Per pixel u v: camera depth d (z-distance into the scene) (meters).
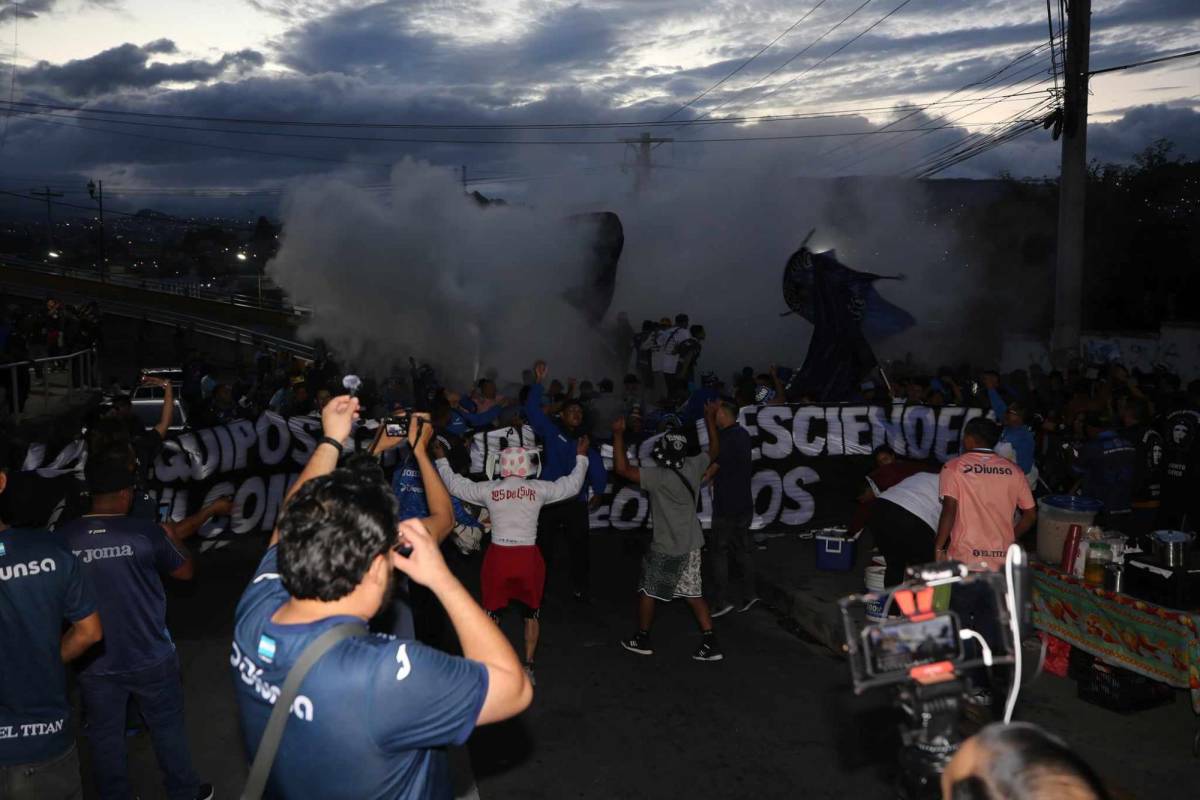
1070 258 16.61
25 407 15.55
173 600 8.32
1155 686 5.75
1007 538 5.82
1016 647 1.76
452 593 1.95
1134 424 8.21
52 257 97.75
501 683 1.88
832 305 13.62
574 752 5.53
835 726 5.84
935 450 10.73
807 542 10.10
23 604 3.18
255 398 22.78
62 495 5.96
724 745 5.60
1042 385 15.20
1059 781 1.26
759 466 10.68
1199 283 25.09
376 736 1.79
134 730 5.76
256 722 1.89
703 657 7.01
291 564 1.83
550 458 8.34
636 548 10.35
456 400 9.75
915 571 1.81
